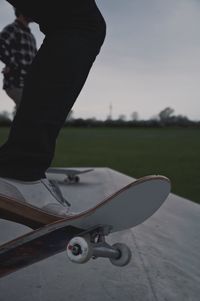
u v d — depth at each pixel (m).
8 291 1.20
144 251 1.67
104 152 9.70
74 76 1.07
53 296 1.18
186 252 1.71
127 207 0.97
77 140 16.59
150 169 6.04
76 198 2.79
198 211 2.60
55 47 1.06
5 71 4.20
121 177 4.05
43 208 1.06
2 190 1.01
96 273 1.38
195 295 1.26
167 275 1.41
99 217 0.95
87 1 1.08
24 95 1.07
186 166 6.51
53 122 1.07
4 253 0.92
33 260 0.97
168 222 2.25
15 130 1.05
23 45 4.19
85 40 1.08
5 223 1.97
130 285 1.29
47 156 1.08
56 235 0.95
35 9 1.07
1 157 1.05
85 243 0.85
